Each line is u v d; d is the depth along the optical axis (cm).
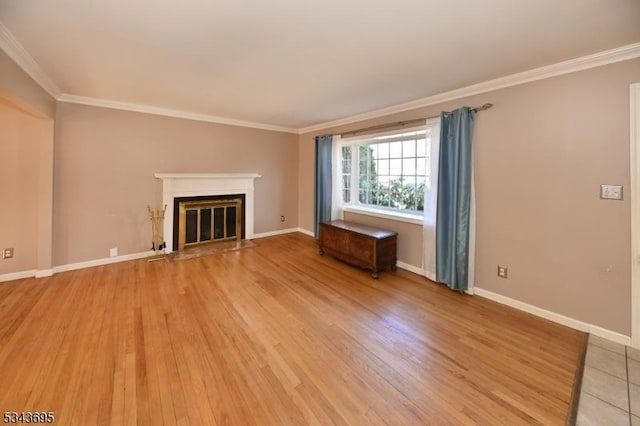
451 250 319
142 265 390
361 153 483
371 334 231
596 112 226
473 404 161
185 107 408
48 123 336
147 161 418
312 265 402
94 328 233
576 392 171
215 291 310
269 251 468
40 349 203
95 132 375
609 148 221
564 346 217
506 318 260
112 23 184
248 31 193
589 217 233
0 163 321
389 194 435
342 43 209
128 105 392
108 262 396
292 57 234
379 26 185
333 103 375
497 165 286
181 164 450
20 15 175
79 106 362
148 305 275
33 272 343
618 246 221
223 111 431
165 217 436
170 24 185
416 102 359
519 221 274
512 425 148
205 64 250
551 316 257
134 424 145
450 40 204
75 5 164
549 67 243
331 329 238
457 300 296
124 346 209
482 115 296
